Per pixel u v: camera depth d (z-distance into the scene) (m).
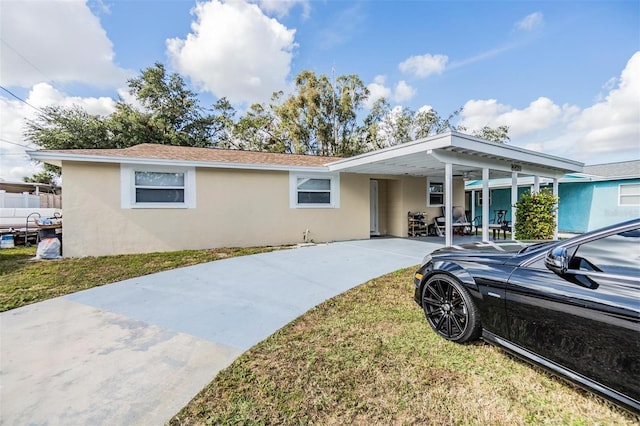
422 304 3.21
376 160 7.59
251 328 3.23
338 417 1.88
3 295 4.41
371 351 2.68
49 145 18.64
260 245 9.08
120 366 2.47
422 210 11.62
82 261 6.72
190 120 25.47
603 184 12.66
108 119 20.83
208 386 2.19
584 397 2.04
